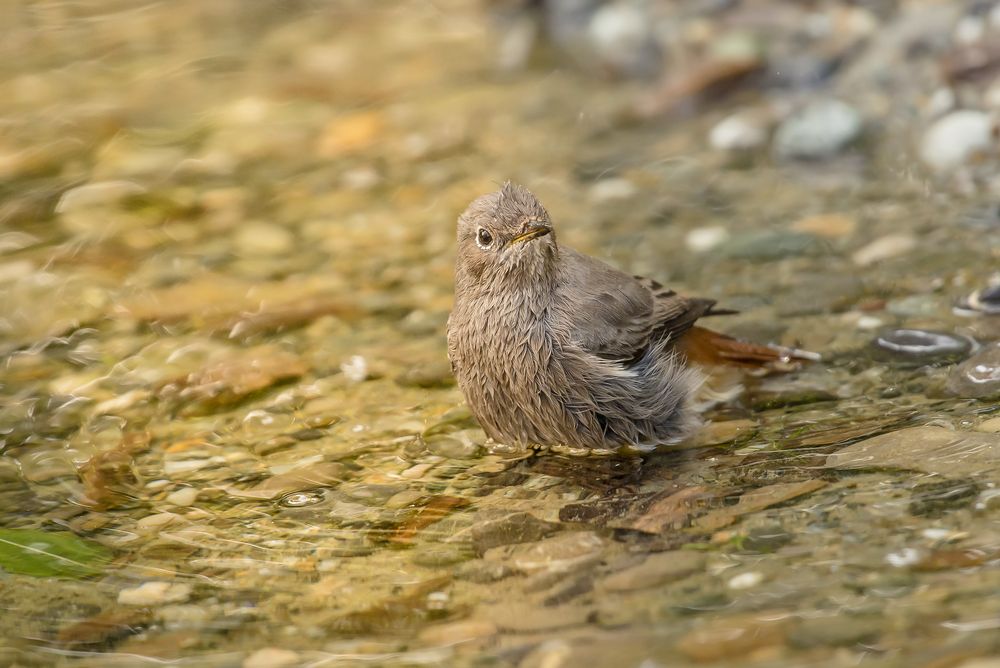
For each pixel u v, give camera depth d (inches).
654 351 429.1
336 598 319.9
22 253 555.5
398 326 487.2
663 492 365.7
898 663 264.8
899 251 507.2
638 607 300.7
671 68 722.2
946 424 374.9
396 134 678.5
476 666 284.2
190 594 325.7
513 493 375.9
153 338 482.9
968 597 285.0
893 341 438.9
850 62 669.3
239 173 638.5
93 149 666.2
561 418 409.4
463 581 323.6
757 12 721.0
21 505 374.6
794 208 560.1
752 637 281.1
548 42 788.6
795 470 363.9
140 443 411.5
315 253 552.1
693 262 518.9
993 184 555.8
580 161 631.2
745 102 671.1
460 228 422.6
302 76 762.2
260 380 450.9
